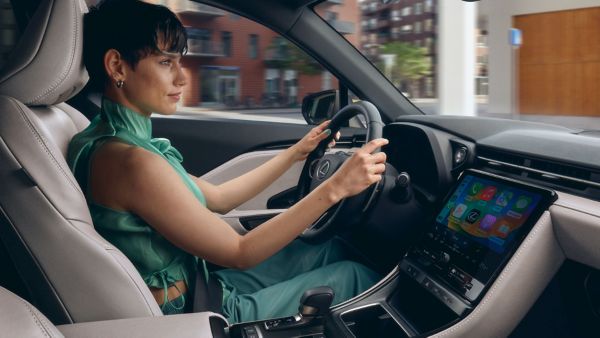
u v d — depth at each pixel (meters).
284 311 1.45
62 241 1.04
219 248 1.19
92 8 1.36
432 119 1.91
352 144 2.42
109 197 1.18
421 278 1.51
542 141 1.56
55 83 1.12
